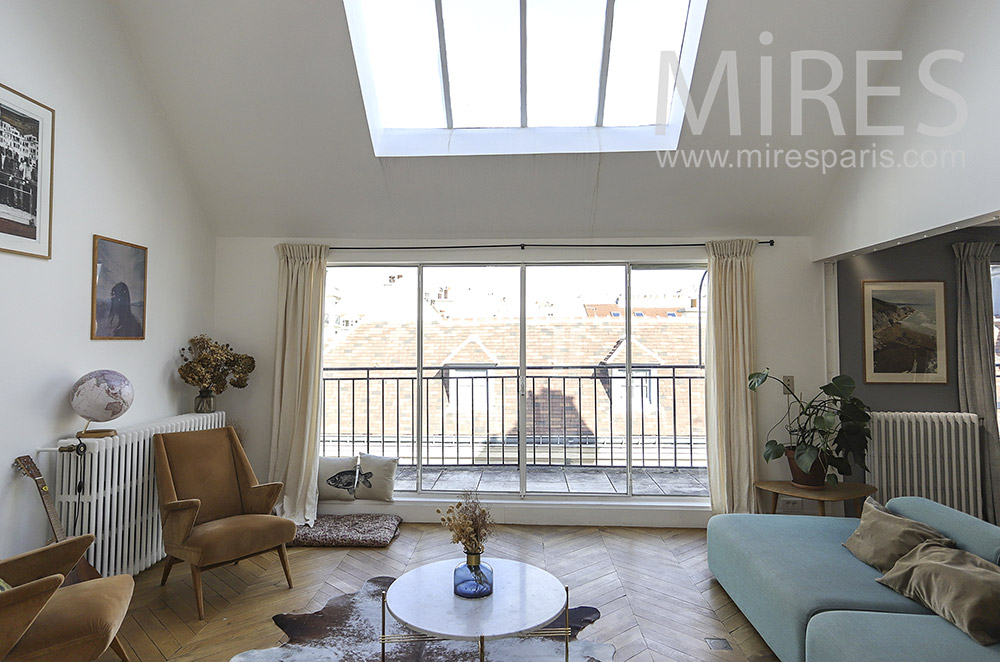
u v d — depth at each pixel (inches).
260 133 165.3
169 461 139.4
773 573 105.7
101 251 138.0
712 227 185.9
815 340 185.3
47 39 121.1
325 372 209.8
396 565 151.5
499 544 167.5
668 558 156.6
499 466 198.7
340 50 145.4
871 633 81.9
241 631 116.0
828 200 175.0
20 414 115.7
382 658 98.0
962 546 100.4
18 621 78.4
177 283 171.5
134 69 149.3
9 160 111.6
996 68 110.0
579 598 131.6
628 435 192.9
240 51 146.6
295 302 189.8
